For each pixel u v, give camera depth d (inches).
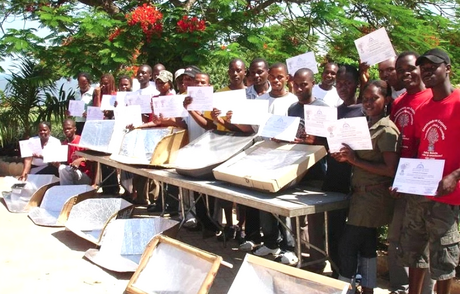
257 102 190.2
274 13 423.5
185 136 235.3
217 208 238.2
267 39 380.8
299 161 166.7
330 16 356.5
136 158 239.9
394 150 146.2
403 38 330.6
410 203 144.3
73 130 308.8
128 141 250.1
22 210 279.1
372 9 362.0
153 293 160.9
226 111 197.9
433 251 139.4
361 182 154.9
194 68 240.4
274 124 176.2
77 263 201.8
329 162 174.6
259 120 188.7
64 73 412.5
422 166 133.0
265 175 166.9
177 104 226.1
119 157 246.4
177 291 156.2
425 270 147.4
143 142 244.1
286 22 420.2
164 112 228.8
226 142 200.8
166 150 229.0
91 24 366.9
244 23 393.7
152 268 167.8
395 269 168.7
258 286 146.9
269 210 153.7
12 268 196.5
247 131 203.2
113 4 450.0
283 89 205.3
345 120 146.1
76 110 324.8
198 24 368.8
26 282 183.0
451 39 373.1
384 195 153.0
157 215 274.7
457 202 135.9
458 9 385.7
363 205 153.9
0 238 232.7
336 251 177.3
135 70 397.7
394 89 179.0
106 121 280.2
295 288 140.2
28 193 289.6
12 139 447.2
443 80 133.5
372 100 151.9
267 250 210.8
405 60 151.3
